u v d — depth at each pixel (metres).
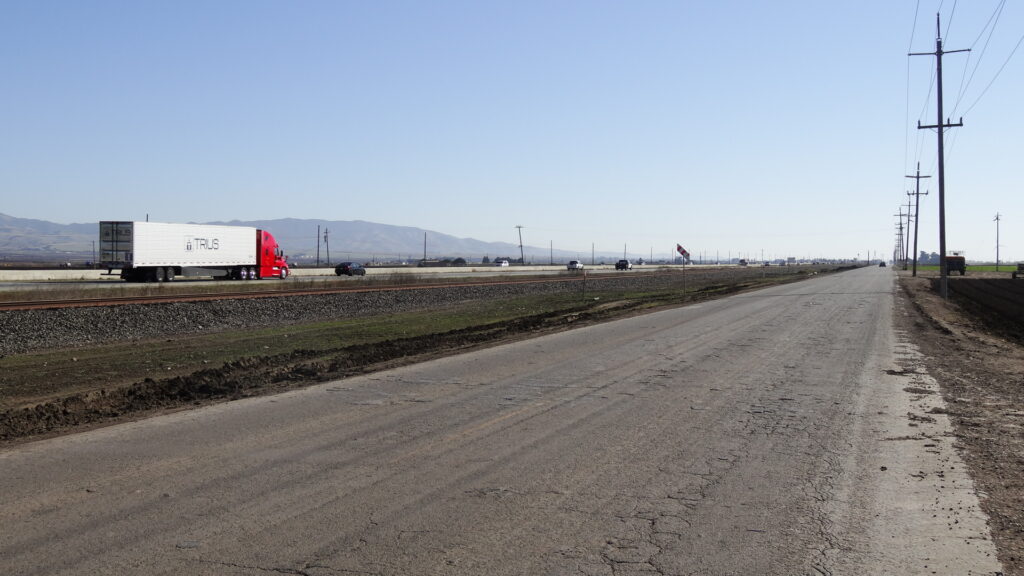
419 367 15.26
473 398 11.62
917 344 19.62
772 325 25.11
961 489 6.91
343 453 8.14
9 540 5.51
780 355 17.11
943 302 42.41
